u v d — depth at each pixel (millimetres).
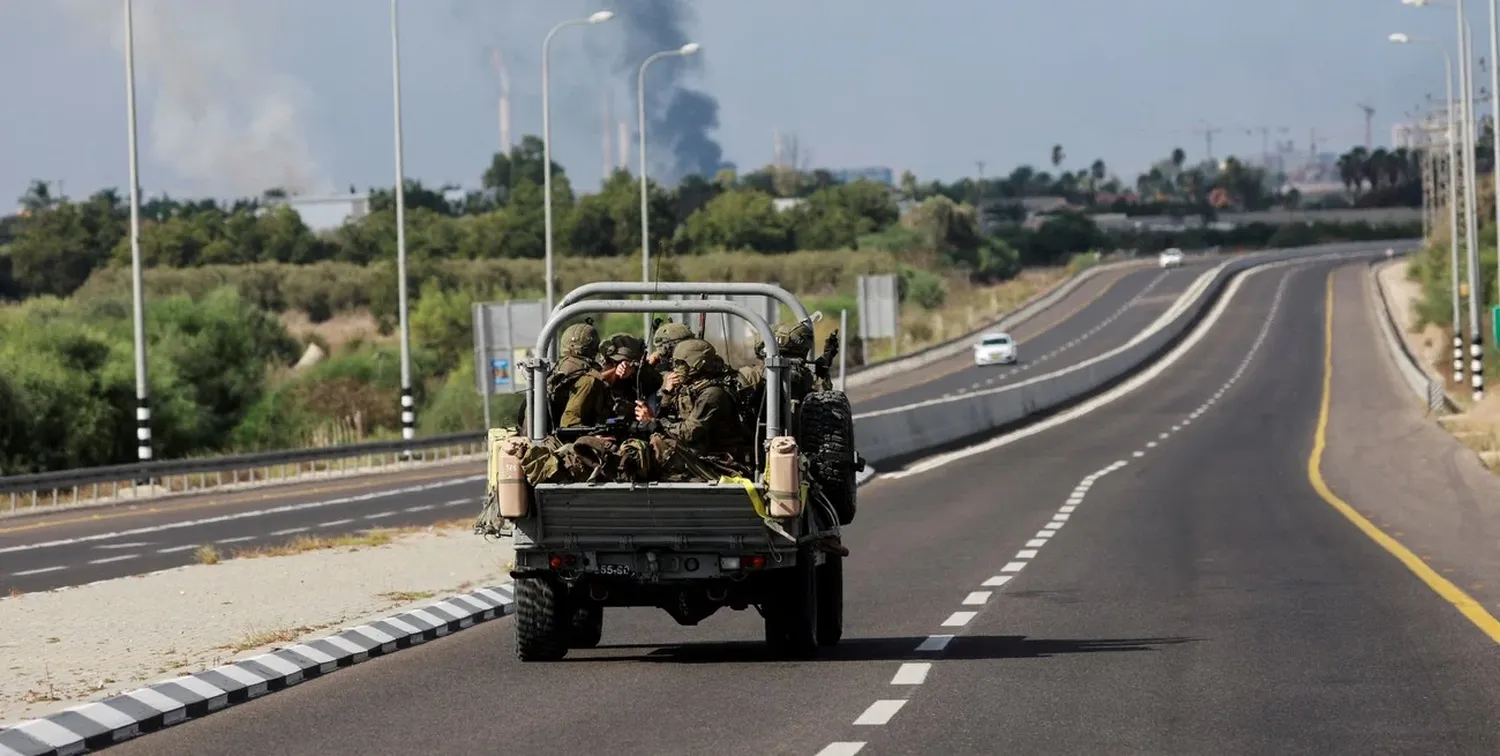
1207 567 45625
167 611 37469
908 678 27438
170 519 75375
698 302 29812
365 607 37781
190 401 134250
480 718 24453
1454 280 174625
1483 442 105750
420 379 167500
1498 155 136750
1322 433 124312
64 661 30172
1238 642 31062
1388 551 49125
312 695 27016
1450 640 30641
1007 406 139375
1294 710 23828
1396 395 163750
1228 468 93375
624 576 29172
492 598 38719
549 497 28531
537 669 29438
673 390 29656
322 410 152750
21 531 71438
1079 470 92938
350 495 87812
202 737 23484
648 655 31203
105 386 124562
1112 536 55969
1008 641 31953
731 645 32531
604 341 30359
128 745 23016
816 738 22312
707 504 28281
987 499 74125
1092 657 29469
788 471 28031
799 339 30422
